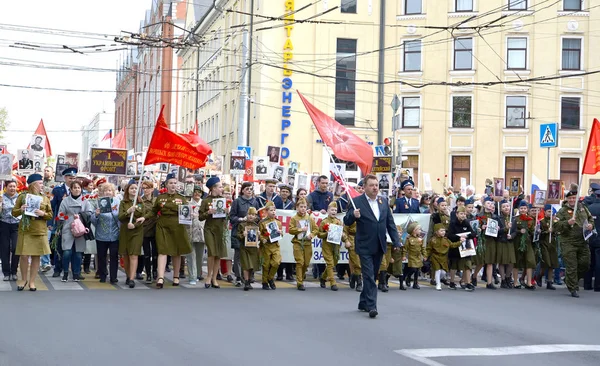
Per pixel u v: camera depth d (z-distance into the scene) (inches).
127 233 586.2
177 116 2778.1
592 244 671.1
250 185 617.6
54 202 663.1
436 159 1569.9
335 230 595.8
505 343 381.1
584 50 1537.9
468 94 1562.5
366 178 459.8
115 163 695.7
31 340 353.7
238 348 344.5
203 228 620.4
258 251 591.5
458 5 1561.3
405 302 529.0
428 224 673.0
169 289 578.2
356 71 1590.8
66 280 605.0
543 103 1545.3
